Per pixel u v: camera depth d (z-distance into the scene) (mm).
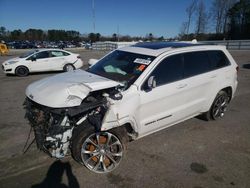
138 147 4527
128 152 4344
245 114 6418
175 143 4727
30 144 4625
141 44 5316
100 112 3607
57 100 3410
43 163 3986
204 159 4199
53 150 3492
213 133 5215
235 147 4645
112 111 3551
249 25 50469
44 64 13516
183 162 4086
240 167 3992
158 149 4480
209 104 5445
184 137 4988
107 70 4578
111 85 3742
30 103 3832
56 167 3881
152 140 4816
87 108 3449
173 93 4418
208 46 5352
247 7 50156
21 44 56906
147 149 4465
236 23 51844
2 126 5516
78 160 3680
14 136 4992
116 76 4285
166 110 4453
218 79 5391
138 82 3979
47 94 3590
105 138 3742
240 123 5801
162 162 4066
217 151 4477
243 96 8234
